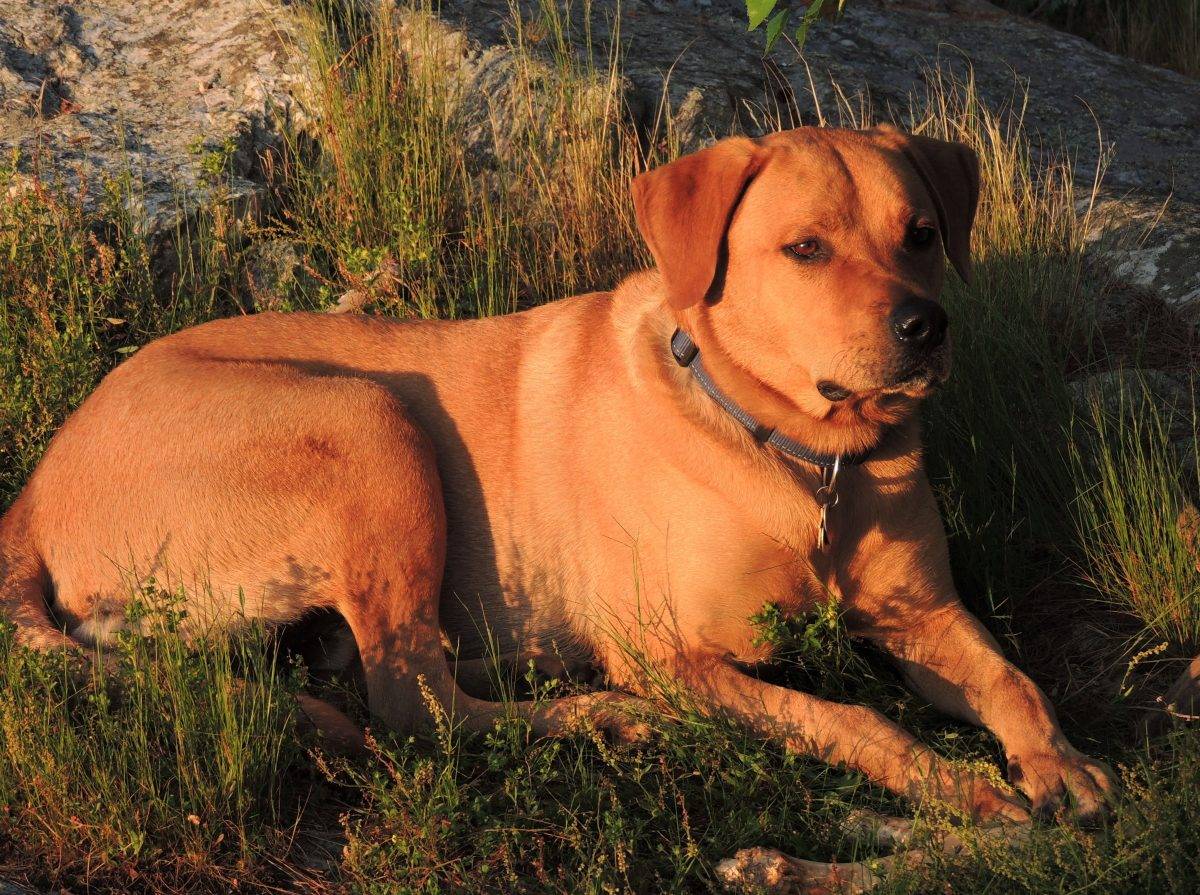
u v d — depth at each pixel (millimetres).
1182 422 3951
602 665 3686
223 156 4273
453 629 3721
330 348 3758
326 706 3545
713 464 3576
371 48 4762
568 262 4293
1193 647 3666
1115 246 4340
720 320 3576
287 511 3625
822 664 3621
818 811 3453
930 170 3609
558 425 3688
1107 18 6766
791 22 5777
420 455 3641
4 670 3480
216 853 3408
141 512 3650
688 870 3383
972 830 3357
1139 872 3309
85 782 3410
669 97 4734
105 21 4883
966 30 6070
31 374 3908
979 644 3607
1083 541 3762
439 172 4402
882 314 3471
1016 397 3988
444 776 3438
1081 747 3572
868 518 3613
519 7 5277
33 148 4332
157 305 4105
